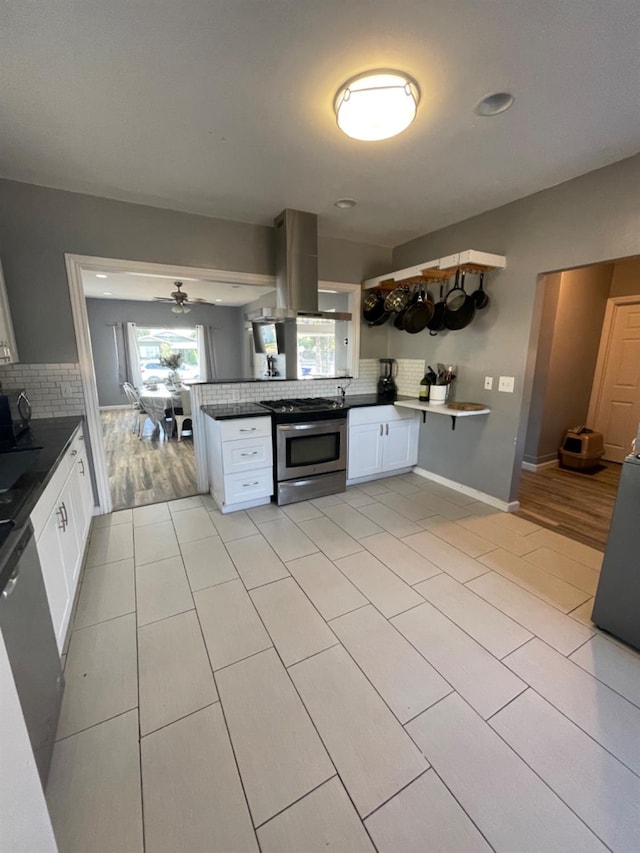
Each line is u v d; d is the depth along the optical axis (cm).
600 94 161
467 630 177
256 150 207
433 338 362
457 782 115
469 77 151
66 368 271
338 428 334
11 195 242
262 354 584
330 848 100
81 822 105
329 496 339
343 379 395
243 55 140
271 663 159
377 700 142
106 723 133
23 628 106
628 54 138
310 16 124
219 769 118
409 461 394
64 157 213
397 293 360
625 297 431
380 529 277
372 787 114
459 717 135
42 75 149
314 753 123
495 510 311
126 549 249
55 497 168
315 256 308
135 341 829
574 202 241
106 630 177
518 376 289
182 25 127
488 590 206
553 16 123
